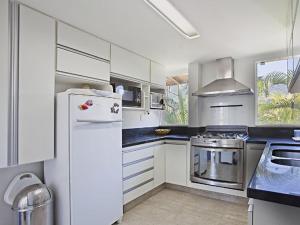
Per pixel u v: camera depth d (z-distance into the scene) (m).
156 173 3.17
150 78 3.38
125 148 2.54
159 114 4.18
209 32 2.30
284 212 0.80
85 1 1.69
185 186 3.24
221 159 2.91
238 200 2.82
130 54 2.94
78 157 1.89
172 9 1.81
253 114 3.30
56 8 1.80
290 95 3.09
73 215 1.83
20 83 1.70
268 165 1.17
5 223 1.88
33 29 1.79
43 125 1.84
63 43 2.03
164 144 3.42
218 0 1.67
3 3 1.64
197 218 2.40
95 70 2.37
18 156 1.68
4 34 1.65
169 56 3.23
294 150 1.95
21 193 1.77
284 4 1.71
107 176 2.17
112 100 2.25
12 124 1.65
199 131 3.66
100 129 2.11
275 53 3.10
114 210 2.25
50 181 1.99
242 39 2.52
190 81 3.67
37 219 1.74
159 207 2.70
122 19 2.00
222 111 3.56
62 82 2.37
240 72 3.41
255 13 1.87
